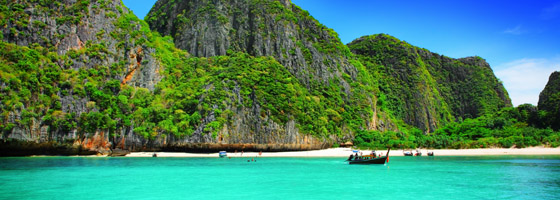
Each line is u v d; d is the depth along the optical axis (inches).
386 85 5787.4
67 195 1223.5
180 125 3078.2
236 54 4284.0
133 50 3673.7
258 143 3198.8
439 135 4694.9
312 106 3782.0
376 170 1962.4
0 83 2674.7
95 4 3693.4
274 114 3341.5
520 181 1524.4
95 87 3144.7
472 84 7052.2
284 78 3880.4
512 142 3801.7
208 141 3019.2
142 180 1567.4
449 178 1619.1
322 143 3560.5
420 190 1312.7
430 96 6220.5
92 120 2952.8
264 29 4503.0
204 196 1210.6
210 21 4586.6
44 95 2878.9
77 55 3275.1
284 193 1259.2
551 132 4072.3
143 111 3186.5
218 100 3208.7
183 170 1962.4
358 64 5152.6
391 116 5191.9
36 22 3289.9
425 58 7273.6
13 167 2060.8
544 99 5211.6
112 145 3053.6
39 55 3068.4
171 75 3804.1
